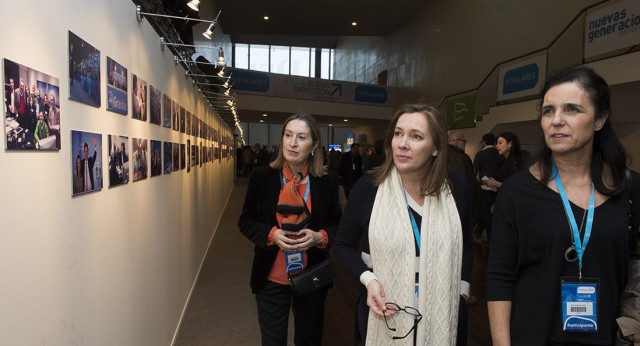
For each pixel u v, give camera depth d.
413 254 1.27
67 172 1.11
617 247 1.05
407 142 1.27
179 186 2.96
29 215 0.90
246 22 14.41
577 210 1.08
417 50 13.69
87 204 1.26
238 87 12.89
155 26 2.31
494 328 1.17
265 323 1.97
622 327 1.01
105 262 1.43
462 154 3.57
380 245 1.30
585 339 1.07
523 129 7.91
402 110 1.33
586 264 1.07
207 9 8.53
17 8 0.84
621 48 5.29
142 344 1.94
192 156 3.65
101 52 1.37
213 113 6.03
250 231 1.92
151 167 2.09
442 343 1.27
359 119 15.49
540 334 1.09
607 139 1.09
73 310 1.16
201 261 4.47
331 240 1.96
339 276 4.29
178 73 2.91
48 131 0.99
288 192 1.88
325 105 14.25
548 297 1.09
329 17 14.18
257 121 17.53
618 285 1.07
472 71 10.39
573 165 1.11
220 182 7.62
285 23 14.60
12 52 0.82
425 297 1.25
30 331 0.91
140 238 1.90
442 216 1.32
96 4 1.32
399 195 1.33
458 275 1.34
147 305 2.04
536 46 8.07
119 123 1.57
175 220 2.80
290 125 1.92
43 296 0.98
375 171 1.44
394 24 15.31
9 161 0.82
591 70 1.07
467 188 1.44
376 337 1.32
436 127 1.28
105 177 1.42
